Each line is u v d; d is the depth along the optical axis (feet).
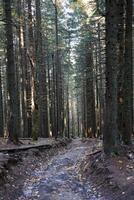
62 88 164.96
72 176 48.88
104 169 43.14
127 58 55.26
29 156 61.41
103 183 40.37
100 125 137.39
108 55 48.67
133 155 48.39
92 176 45.06
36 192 40.93
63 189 41.70
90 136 132.05
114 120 48.91
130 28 55.21
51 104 142.92
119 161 45.39
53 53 139.95
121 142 54.80
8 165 47.93
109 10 47.96
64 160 64.44
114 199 35.45
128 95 55.42
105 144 48.80
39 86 118.83
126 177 39.24
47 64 148.46
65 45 163.53
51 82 153.38
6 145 66.49
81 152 76.07
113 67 48.67
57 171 53.57
